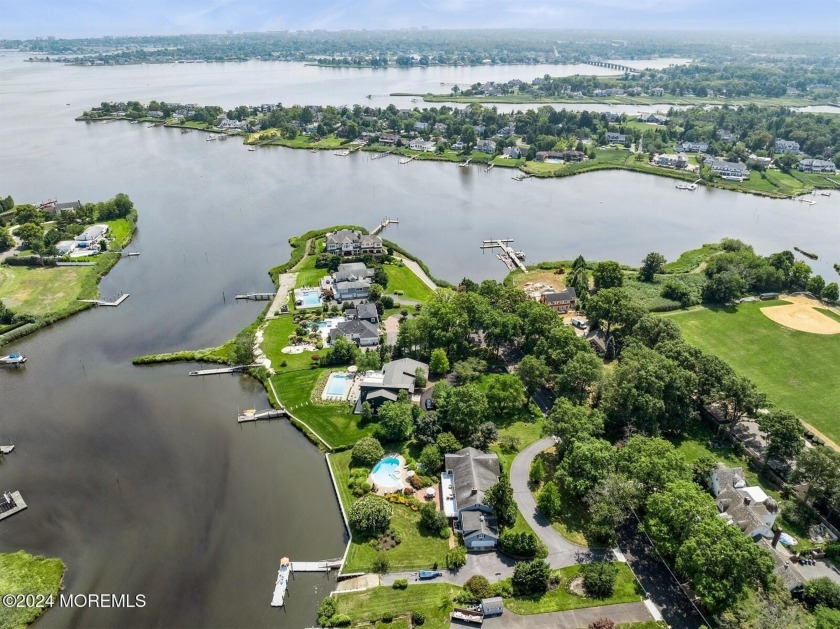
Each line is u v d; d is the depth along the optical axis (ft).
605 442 310.04
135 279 581.94
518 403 376.27
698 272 607.37
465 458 315.99
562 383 369.30
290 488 323.37
